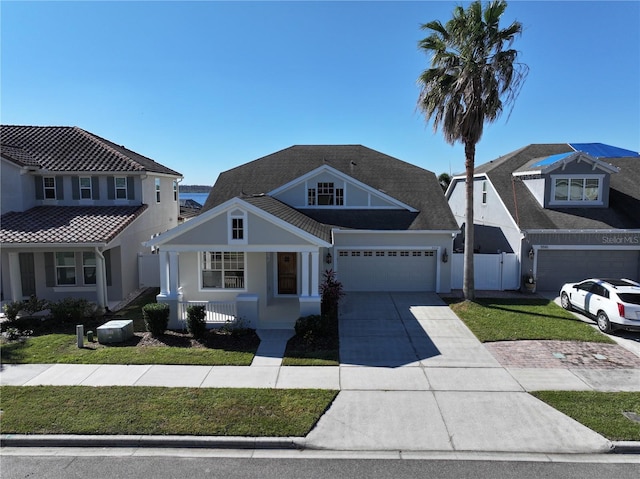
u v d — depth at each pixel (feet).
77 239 53.01
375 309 54.03
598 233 61.52
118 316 51.70
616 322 42.91
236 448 24.91
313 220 61.26
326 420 27.40
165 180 80.74
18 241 52.47
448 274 63.41
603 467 23.02
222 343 41.29
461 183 89.86
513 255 63.82
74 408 28.40
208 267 52.85
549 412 28.27
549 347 40.42
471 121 51.60
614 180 73.15
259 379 33.35
